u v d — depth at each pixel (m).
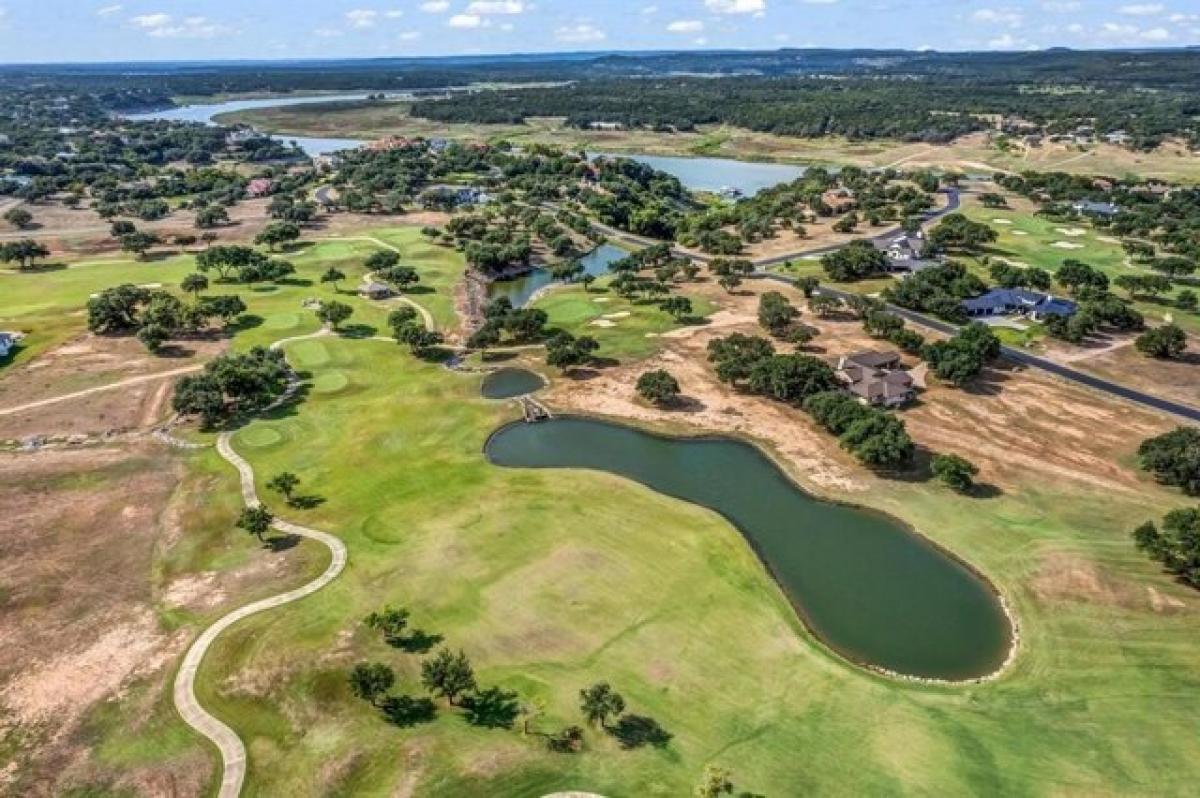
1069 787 46.62
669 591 64.12
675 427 93.25
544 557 68.31
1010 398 98.56
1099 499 76.50
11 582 64.88
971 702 53.12
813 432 91.31
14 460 84.62
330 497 78.50
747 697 53.38
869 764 48.16
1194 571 62.84
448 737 49.84
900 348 113.75
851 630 60.69
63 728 50.84
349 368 111.06
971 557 68.81
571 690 53.75
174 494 78.75
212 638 58.41
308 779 47.12
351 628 59.38
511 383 107.38
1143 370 106.00
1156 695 53.25
